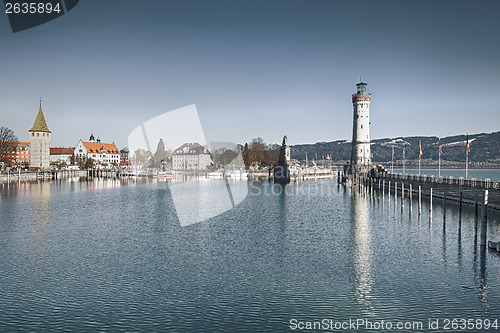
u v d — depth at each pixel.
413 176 100.94
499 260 38.19
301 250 43.03
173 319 25.73
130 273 34.84
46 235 51.00
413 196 97.06
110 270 35.69
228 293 30.08
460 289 30.50
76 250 43.00
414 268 35.88
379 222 60.78
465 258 39.00
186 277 33.78
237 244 46.06
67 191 119.31
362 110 156.75
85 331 24.08
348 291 30.33
